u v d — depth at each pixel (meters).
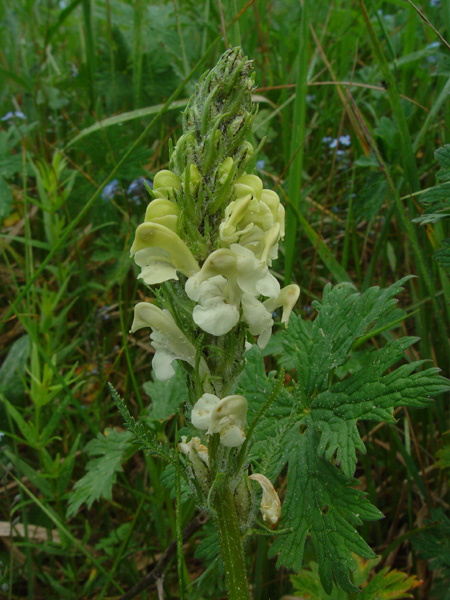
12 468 0.32
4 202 0.40
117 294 0.44
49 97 0.53
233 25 0.32
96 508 0.34
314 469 0.21
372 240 0.42
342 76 0.47
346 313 0.22
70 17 0.62
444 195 0.23
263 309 0.16
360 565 0.25
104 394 0.38
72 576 0.30
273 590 0.28
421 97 0.43
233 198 0.16
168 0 0.61
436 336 0.33
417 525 0.30
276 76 0.51
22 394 0.36
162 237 0.15
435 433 0.32
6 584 0.28
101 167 0.44
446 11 0.29
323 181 0.47
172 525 0.28
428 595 0.28
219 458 0.16
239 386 0.23
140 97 0.46
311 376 0.22
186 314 0.16
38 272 0.30
